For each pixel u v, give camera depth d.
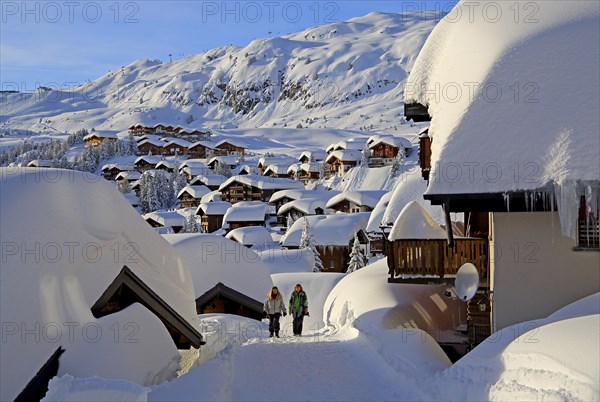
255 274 21.66
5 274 9.12
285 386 10.50
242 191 89.94
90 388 8.05
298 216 70.94
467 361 9.37
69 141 160.25
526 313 11.20
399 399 9.50
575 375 7.02
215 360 11.72
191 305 13.95
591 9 12.00
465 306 17.39
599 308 9.40
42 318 9.20
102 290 10.63
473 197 10.30
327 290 25.72
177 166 115.19
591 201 9.73
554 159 10.02
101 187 11.82
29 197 10.28
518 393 7.43
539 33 11.77
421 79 14.88
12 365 8.62
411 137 147.88
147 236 12.92
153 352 10.73
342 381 10.73
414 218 15.41
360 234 52.44
